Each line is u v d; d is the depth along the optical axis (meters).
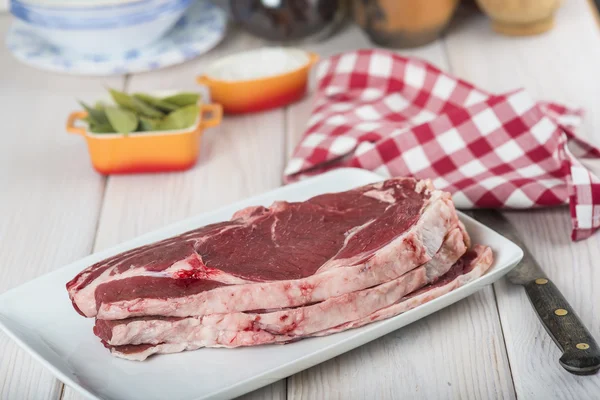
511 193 1.01
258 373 0.84
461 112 1.08
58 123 1.23
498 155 1.06
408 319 0.86
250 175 1.12
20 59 1.32
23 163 1.16
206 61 1.35
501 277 0.94
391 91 1.21
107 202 1.09
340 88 1.22
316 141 1.11
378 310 0.86
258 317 0.85
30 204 1.09
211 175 1.12
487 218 1.01
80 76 1.33
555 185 1.01
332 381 0.85
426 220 0.88
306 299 0.85
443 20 1.32
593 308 0.90
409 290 0.87
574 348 0.84
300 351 0.85
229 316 0.85
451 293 0.87
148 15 1.27
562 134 1.05
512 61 1.29
